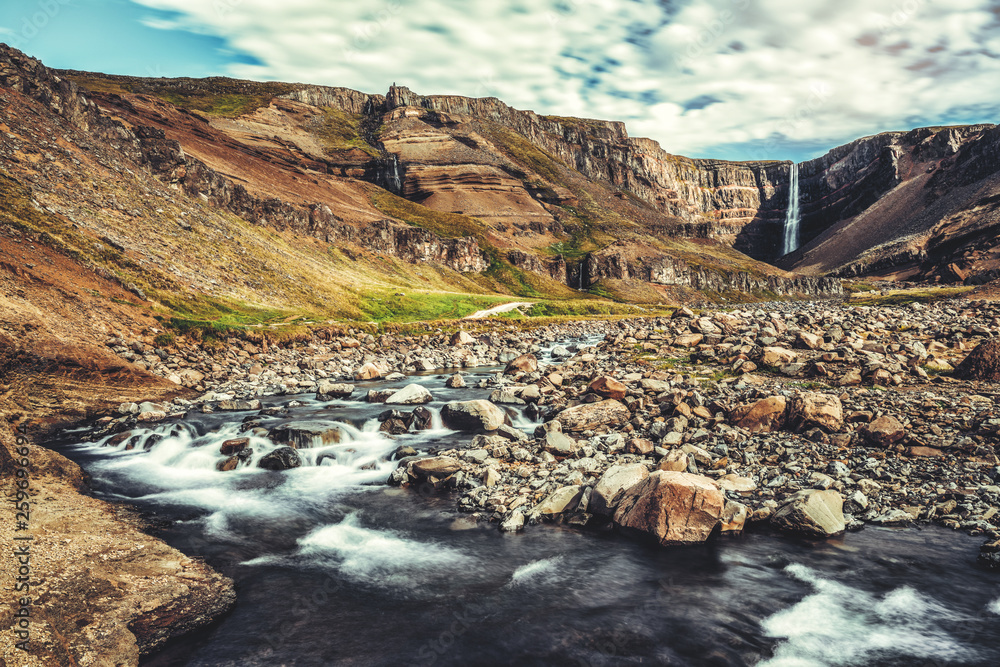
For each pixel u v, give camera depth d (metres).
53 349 29.23
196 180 81.50
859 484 16.52
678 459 17.66
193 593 11.50
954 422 20.27
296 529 15.45
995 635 10.22
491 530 15.30
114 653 9.46
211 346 44.34
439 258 143.62
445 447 22.42
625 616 11.27
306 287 74.25
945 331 35.81
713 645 10.23
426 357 54.59
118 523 14.90
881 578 12.27
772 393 24.62
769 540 14.38
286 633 10.76
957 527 14.29
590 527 15.45
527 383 36.22
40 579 10.66
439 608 11.69
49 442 24.30
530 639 10.57
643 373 32.59
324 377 43.25
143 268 51.97
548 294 152.62
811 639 10.29
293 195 121.25
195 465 21.03
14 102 59.16
